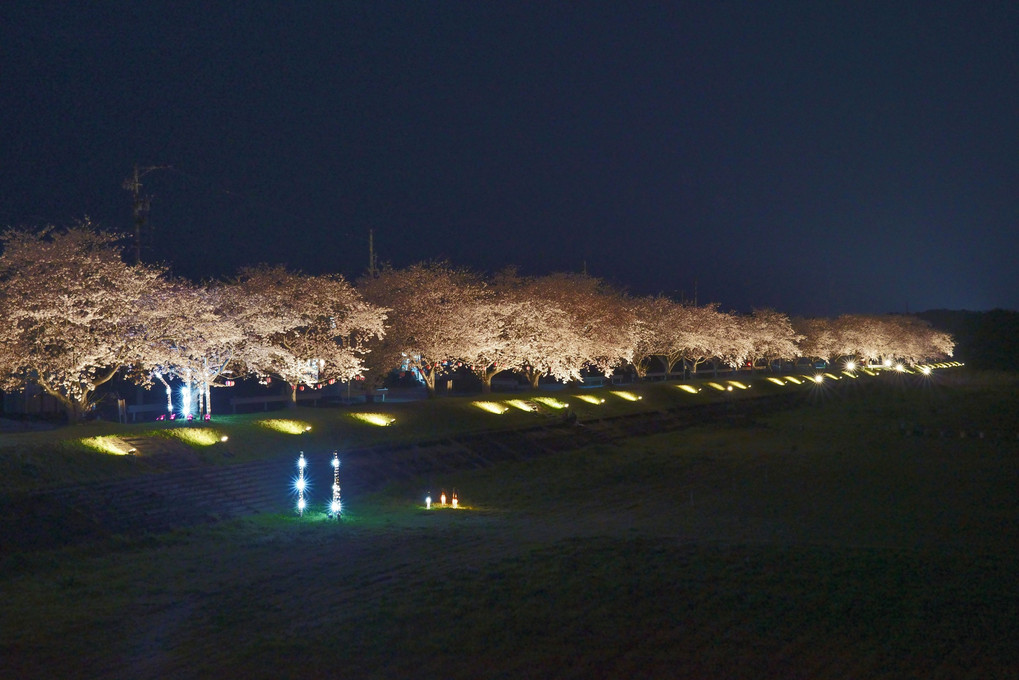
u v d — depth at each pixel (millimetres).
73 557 21672
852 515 33062
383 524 27500
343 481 34875
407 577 19062
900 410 82438
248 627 15539
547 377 76438
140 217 37375
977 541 27969
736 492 38500
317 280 44750
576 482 40000
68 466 27109
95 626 15672
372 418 43969
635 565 20125
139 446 30984
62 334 31000
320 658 13984
